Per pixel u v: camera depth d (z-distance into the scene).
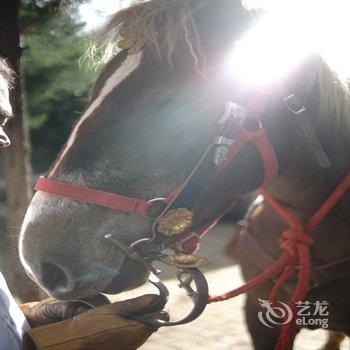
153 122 1.35
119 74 1.38
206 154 1.39
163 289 1.30
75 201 1.34
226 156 1.41
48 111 8.52
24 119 2.51
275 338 1.93
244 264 1.91
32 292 2.27
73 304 1.39
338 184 1.65
